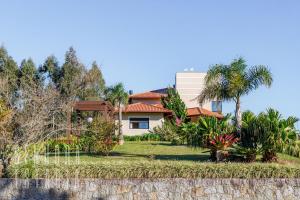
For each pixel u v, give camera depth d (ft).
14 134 62.54
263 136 72.13
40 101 66.54
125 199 56.85
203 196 56.70
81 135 91.45
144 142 126.31
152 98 178.09
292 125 73.41
